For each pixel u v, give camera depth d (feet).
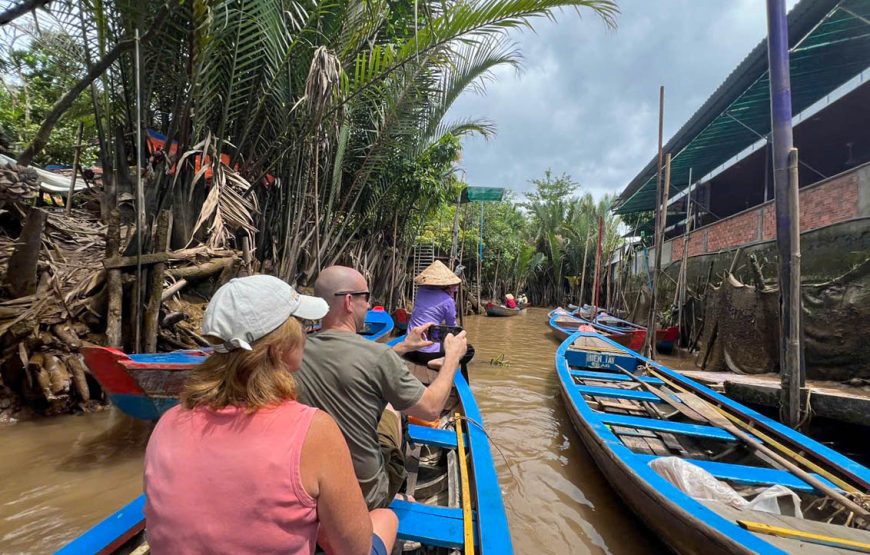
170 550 3.06
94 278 16.58
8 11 12.60
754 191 52.42
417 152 35.04
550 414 18.40
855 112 31.48
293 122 21.72
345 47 23.20
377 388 5.40
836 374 20.83
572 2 16.94
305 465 3.07
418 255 52.19
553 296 116.67
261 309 3.33
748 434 12.34
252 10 18.33
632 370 21.26
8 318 14.47
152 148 20.79
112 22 16.60
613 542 9.95
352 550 3.47
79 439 13.14
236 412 3.20
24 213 19.51
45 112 29.86
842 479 10.00
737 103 34.94
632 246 65.36
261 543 2.96
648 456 10.52
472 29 19.10
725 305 26.27
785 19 13.62
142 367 11.68
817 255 23.68
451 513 7.07
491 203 86.69
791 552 6.72
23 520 9.41
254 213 23.59
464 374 14.89
